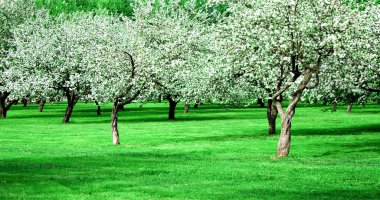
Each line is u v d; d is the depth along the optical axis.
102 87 39.06
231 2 32.25
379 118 65.56
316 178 22.44
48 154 31.38
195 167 25.38
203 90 45.31
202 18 57.44
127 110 91.69
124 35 45.56
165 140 43.25
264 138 44.16
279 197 18.59
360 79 35.62
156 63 39.22
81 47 53.97
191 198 18.52
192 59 45.56
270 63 29.53
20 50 62.28
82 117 72.56
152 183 21.27
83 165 26.09
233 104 49.66
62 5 108.31
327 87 38.47
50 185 20.64
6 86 61.41
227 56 31.12
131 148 37.53
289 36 28.83
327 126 55.31
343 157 32.22
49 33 63.00
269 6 28.75
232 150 36.03
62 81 59.84
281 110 31.09
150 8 46.59
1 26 72.19
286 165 26.30
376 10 33.12
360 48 28.52
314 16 27.75
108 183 21.14
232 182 21.55
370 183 21.30
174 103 67.00
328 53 29.27
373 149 36.31
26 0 74.50
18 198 18.23
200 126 56.31
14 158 29.03
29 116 76.06
